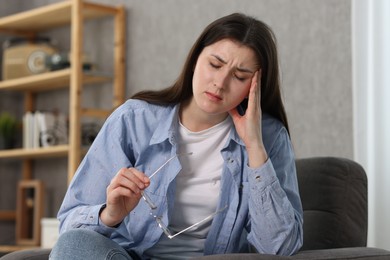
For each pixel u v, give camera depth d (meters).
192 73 2.15
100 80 4.52
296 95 3.57
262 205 2.04
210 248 2.18
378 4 3.17
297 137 3.55
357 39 3.24
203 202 2.16
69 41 4.94
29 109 5.13
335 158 2.52
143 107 2.21
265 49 2.07
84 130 4.49
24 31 5.13
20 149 5.05
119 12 4.47
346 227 2.44
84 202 2.13
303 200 2.52
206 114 2.15
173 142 2.15
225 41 2.03
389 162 3.11
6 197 5.23
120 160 2.15
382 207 3.11
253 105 2.06
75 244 1.84
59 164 4.91
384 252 2.10
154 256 2.20
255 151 2.06
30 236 4.87
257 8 3.76
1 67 5.29
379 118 3.15
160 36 4.27
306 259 1.95
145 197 1.95
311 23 3.52
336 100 3.40
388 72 3.13
